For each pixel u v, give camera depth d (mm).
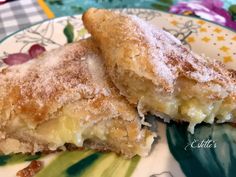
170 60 98
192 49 120
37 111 93
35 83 97
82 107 95
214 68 104
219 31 126
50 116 95
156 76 93
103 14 112
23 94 95
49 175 91
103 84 99
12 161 95
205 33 126
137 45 97
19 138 97
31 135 96
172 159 95
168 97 98
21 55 121
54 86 96
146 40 99
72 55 108
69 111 95
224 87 98
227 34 125
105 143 99
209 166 92
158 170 92
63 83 97
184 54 103
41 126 96
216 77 99
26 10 154
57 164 94
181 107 102
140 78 95
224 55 117
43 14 152
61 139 96
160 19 133
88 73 101
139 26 104
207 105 100
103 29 106
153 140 98
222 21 145
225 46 120
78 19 137
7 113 94
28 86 97
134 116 98
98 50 110
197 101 100
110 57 99
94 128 98
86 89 96
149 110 103
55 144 97
